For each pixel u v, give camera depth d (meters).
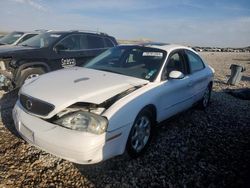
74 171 3.49
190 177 3.59
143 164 3.81
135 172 3.58
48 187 3.12
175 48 5.21
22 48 7.24
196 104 6.28
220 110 6.84
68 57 7.71
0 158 3.62
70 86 3.69
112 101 3.54
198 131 5.25
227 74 14.85
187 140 4.77
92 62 5.19
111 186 3.24
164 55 4.80
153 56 4.82
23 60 6.68
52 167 3.54
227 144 4.74
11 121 4.93
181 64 5.29
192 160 4.05
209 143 4.72
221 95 8.71
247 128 5.64
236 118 6.28
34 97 3.46
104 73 4.40
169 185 3.37
